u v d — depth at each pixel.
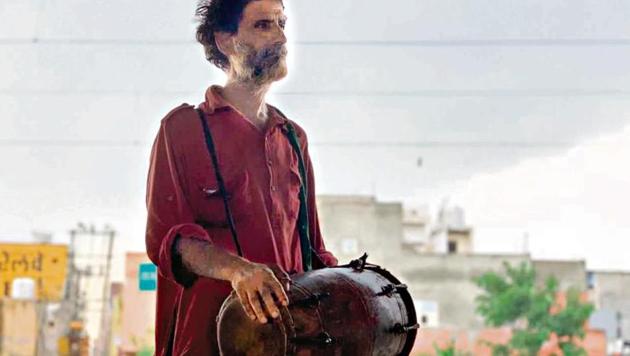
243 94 5.35
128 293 45.16
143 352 44.12
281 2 5.45
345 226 53.09
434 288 56.41
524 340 51.06
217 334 4.67
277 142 5.34
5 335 42.56
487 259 56.62
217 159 5.18
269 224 5.18
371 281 4.86
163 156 5.20
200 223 5.16
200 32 5.46
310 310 4.55
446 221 68.94
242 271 4.60
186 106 5.29
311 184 5.59
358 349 4.59
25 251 42.44
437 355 51.59
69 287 44.09
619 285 62.88
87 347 43.84
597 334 52.44
